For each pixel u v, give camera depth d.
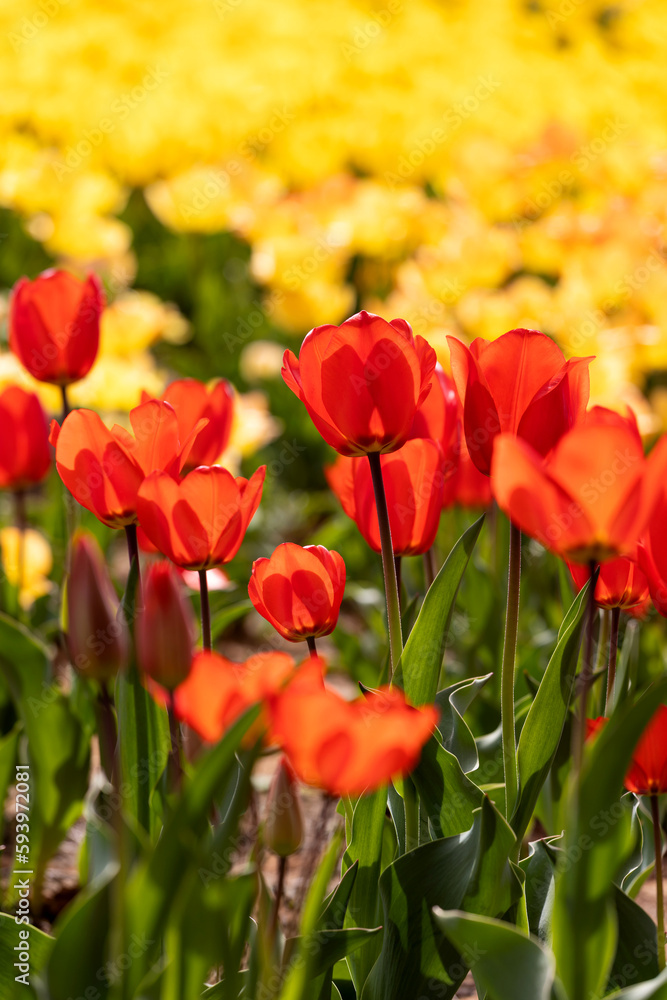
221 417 1.96
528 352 1.76
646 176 4.06
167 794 1.80
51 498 2.69
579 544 1.70
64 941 1.71
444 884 1.77
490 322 3.01
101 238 4.02
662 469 1.68
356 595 2.78
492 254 3.33
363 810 1.80
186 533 1.78
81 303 2.02
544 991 1.70
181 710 1.69
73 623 1.71
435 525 1.86
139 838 1.74
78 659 1.71
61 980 1.71
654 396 3.20
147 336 3.15
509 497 1.70
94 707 2.04
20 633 1.99
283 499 3.84
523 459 1.68
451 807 1.81
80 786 2.04
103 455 1.81
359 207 3.93
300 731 1.65
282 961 1.75
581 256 3.32
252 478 1.80
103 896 1.71
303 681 1.69
